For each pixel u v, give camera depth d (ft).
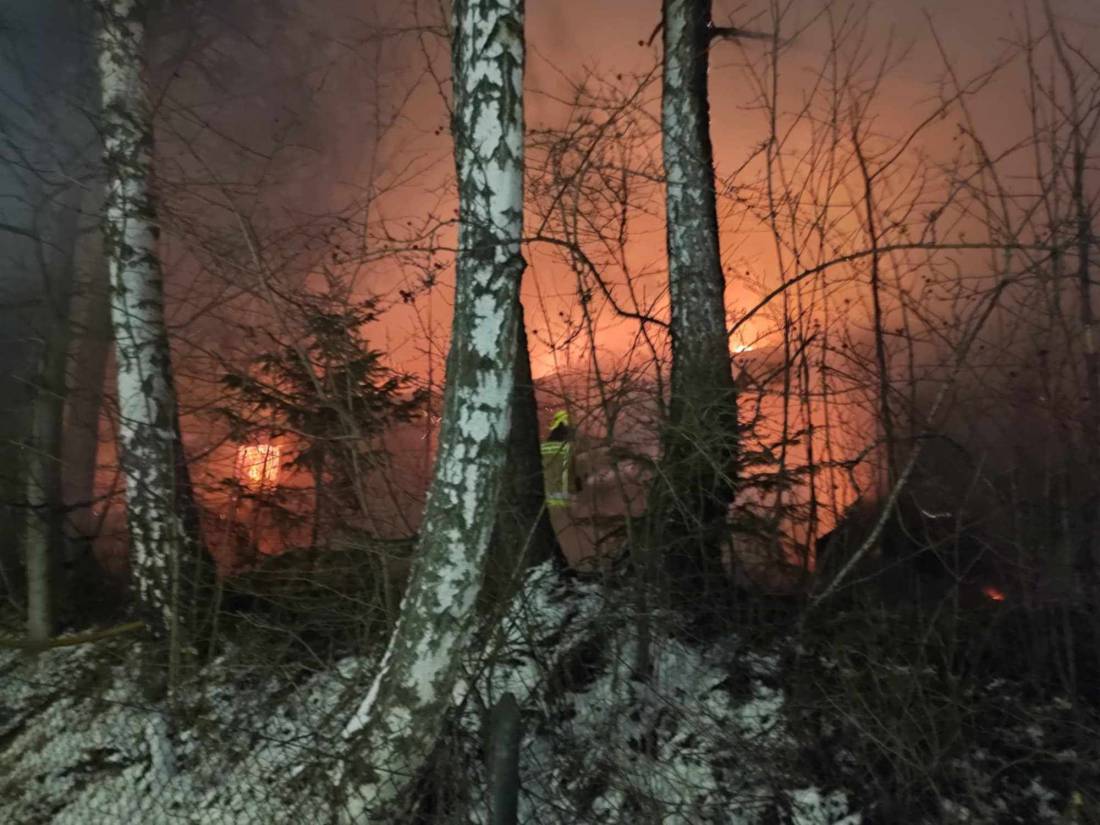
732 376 21.39
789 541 19.16
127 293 23.00
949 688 16.48
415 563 15.15
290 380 22.36
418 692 14.82
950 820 14.62
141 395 22.81
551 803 15.80
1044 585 17.07
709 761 16.56
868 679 16.81
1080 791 14.79
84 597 26.91
